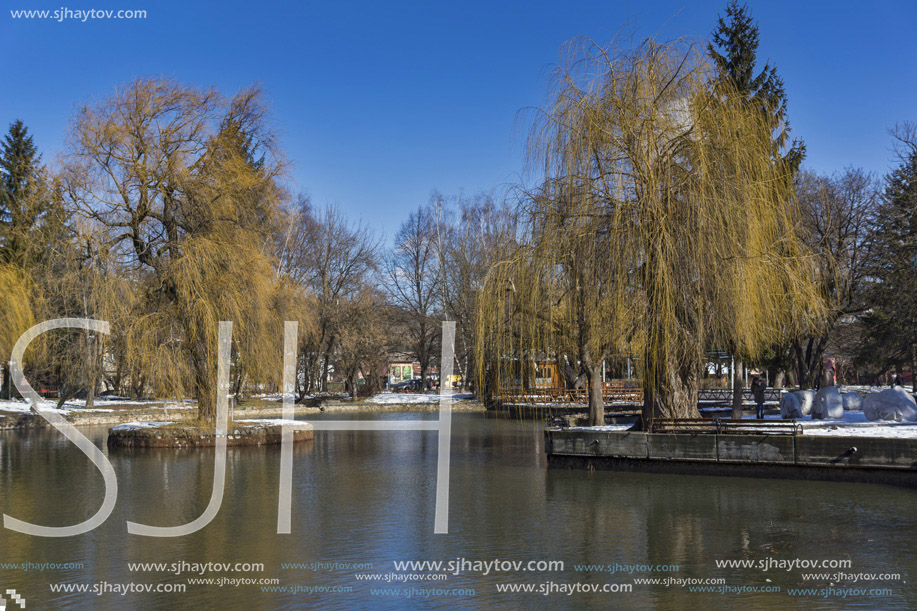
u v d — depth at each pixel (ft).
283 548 40.40
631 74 63.36
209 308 82.94
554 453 68.13
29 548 40.70
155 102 85.87
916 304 117.60
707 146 60.54
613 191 62.34
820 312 65.31
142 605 31.30
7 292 113.50
